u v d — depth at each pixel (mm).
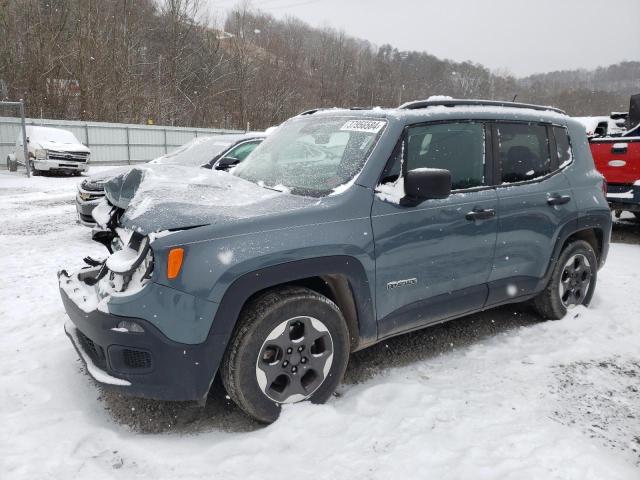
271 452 2529
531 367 3490
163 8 38969
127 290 2562
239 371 2613
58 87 30031
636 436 2725
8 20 28781
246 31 49625
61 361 3506
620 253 6824
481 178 3568
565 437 2676
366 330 3047
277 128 4234
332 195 2947
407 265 3117
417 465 2443
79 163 18344
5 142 20359
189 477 2350
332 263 2793
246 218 2646
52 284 5344
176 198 2797
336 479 2346
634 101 9055
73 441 2600
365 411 2904
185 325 2479
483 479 2350
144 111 34344
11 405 2957
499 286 3684
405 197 3080
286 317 2707
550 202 3893
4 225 8953
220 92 40500
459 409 2934
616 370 3467
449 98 3635
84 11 31391
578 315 4320
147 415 2902
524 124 3895
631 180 7043
